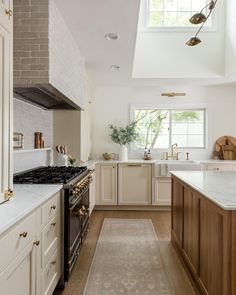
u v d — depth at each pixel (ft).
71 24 8.79
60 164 12.57
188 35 15.26
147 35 15.35
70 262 7.58
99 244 10.71
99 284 7.69
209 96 17.81
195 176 9.53
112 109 17.90
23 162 9.77
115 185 16.11
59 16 8.05
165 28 15.26
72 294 7.18
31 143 10.41
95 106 17.92
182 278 8.05
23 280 4.76
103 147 17.95
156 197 16.05
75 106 11.04
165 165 15.88
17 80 7.21
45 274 6.00
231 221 5.29
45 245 6.00
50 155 12.75
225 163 16.01
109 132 17.92
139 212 15.89
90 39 10.00
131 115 17.89
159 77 15.38
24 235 4.63
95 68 13.65
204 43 15.19
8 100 5.27
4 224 3.87
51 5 7.30
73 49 10.07
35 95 8.71
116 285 7.64
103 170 16.11
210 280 6.31
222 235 5.57
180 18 15.40
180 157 17.90
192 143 18.15
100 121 17.94
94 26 8.92
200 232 7.16
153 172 16.03
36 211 5.42
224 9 14.92
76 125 13.35
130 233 12.07
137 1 7.44
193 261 7.86
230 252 5.28
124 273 8.34
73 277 8.08
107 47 10.78
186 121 18.15
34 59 7.19
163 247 10.43
